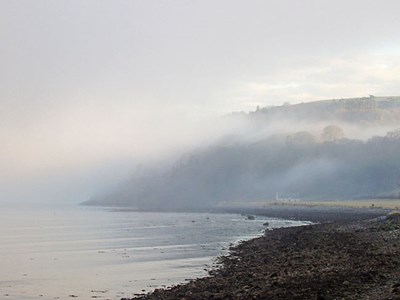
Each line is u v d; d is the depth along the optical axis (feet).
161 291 125.59
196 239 294.87
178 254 222.48
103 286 149.59
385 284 103.45
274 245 219.20
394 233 212.02
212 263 182.91
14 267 200.85
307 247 194.39
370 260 139.44
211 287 121.80
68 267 197.67
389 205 529.04
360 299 91.35
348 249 172.35
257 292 106.93
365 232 236.02
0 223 588.09
